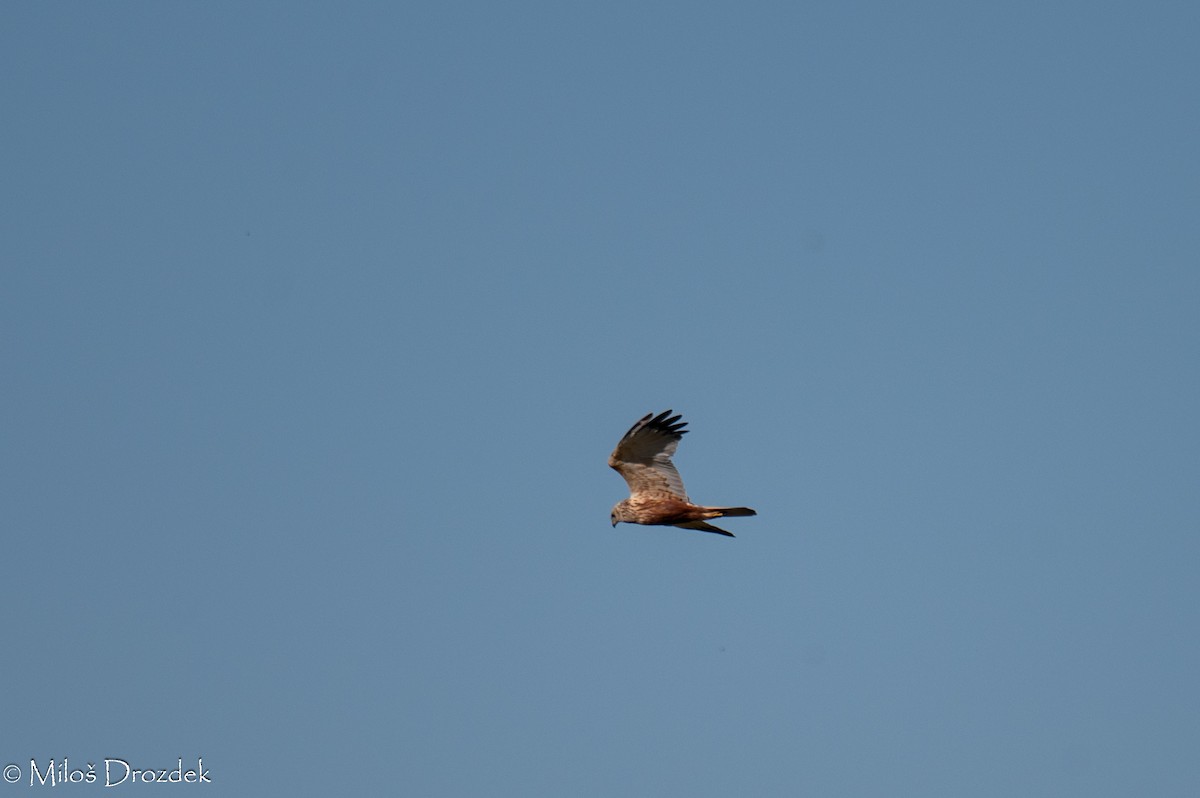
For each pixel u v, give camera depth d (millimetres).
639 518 28266
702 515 28125
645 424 27953
